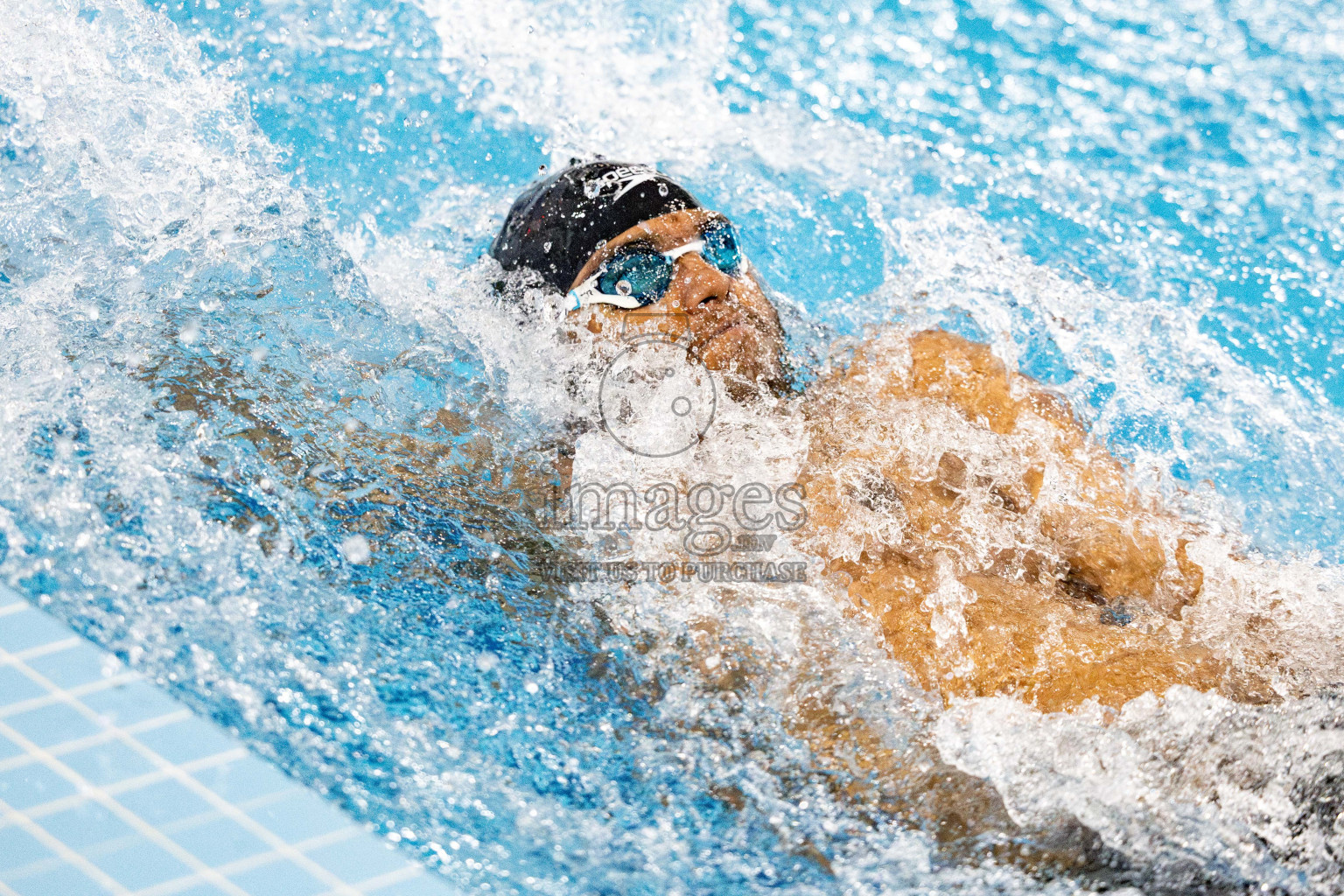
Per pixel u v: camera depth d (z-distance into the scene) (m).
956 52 14.05
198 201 9.78
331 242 9.98
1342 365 10.10
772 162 12.48
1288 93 13.09
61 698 5.34
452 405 8.06
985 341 9.07
